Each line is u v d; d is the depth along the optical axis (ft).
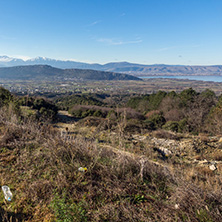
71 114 81.15
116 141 18.66
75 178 10.13
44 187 9.27
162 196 9.55
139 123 36.81
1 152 12.65
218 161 17.40
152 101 90.94
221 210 8.39
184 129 36.42
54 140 13.24
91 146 13.47
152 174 11.44
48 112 51.88
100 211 8.03
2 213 7.72
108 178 10.40
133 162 12.08
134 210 8.26
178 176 11.16
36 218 7.60
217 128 34.81
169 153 19.38
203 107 56.39
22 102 54.90
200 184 10.52
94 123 28.96
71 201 8.46
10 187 9.32
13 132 15.08
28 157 12.04
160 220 7.78
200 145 21.31
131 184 10.16
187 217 7.93
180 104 65.98
